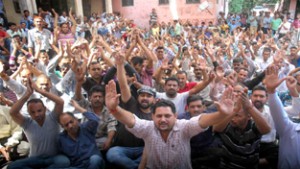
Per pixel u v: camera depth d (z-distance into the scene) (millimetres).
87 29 12312
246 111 2852
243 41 10406
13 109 3168
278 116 3066
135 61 5078
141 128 2668
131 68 4371
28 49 7570
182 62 7395
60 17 12172
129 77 4312
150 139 2688
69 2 15859
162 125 2604
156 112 2631
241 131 2975
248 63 6602
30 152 3461
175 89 4070
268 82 3039
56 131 3447
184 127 2664
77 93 4004
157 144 2676
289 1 18156
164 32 15211
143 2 19312
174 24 15609
